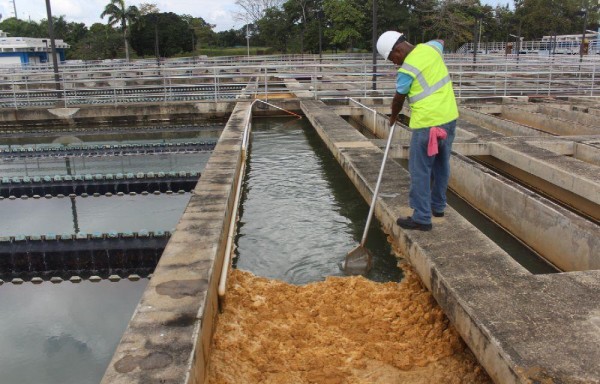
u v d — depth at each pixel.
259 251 5.90
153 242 6.49
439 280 4.00
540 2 53.66
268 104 15.48
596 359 2.93
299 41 53.53
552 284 3.82
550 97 17.56
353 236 6.25
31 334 5.05
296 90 18.91
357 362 3.58
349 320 4.16
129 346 3.05
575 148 9.28
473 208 7.73
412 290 4.58
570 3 53.53
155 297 3.61
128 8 48.75
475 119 14.15
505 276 3.96
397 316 4.22
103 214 8.49
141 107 16.44
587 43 36.94
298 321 4.15
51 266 6.45
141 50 52.94
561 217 5.48
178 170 10.64
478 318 3.36
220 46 63.78
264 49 57.62
